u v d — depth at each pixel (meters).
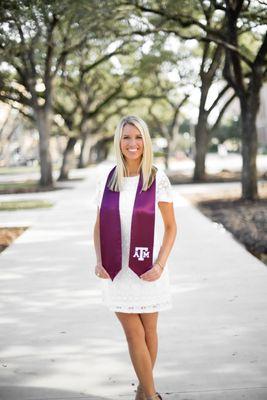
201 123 28.25
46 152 27.66
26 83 26.44
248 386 4.16
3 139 55.16
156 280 3.72
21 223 14.11
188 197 20.16
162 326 5.64
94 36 17.67
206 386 4.18
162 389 4.16
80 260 9.13
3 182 33.59
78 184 28.53
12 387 4.28
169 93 37.66
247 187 18.02
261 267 8.15
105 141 64.69
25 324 5.86
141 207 3.64
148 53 26.09
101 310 6.27
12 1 13.28
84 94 33.94
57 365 4.69
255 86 17.48
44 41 18.55
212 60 27.02
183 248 9.91
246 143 17.97
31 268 8.65
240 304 6.30
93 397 4.08
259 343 5.04
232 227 12.48
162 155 77.81
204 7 19.00
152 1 15.99
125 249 3.68
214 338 5.22
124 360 4.75
